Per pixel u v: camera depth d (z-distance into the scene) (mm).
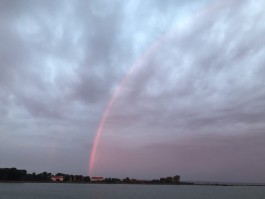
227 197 195625
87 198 167875
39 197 169500
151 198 177375
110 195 198625
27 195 182875
